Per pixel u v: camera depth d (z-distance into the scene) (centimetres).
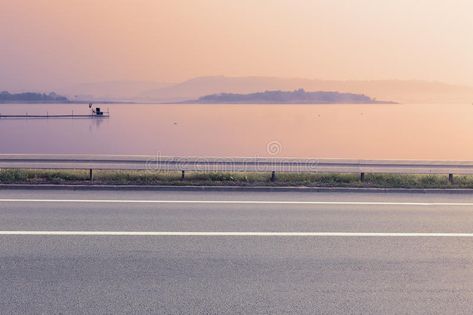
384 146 9381
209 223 1036
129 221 1045
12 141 10850
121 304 613
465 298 645
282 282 692
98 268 741
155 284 679
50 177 1583
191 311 596
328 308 609
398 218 1102
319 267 757
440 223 1055
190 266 755
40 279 694
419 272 739
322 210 1183
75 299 627
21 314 583
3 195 1344
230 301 626
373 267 759
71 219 1058
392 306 618
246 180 1576
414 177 1644
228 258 796
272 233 957
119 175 1602
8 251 823
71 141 11081
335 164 1598
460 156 7350
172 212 1142
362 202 1295
